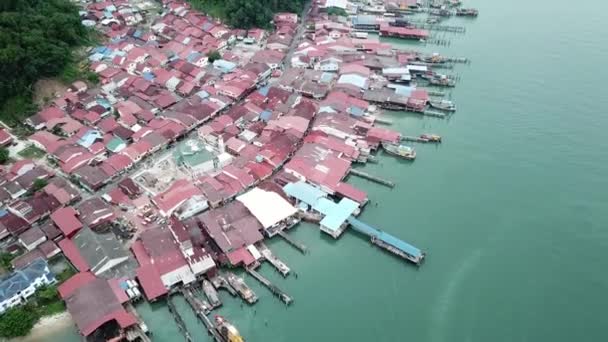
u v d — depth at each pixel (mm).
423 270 87000
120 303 75938
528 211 99812
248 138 115312
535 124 130125
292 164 107000
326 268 87562
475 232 94750
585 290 82562
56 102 126250
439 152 119000
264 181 104312
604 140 123250
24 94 123562
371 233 92125
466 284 83812
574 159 116312
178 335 75438
